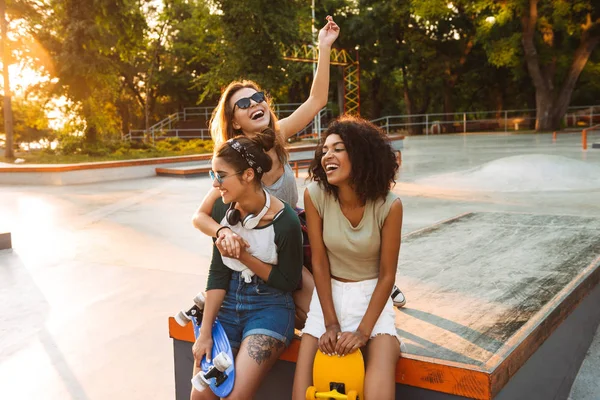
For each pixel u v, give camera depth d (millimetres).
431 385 2295
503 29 30266
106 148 21891
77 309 4535
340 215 2422
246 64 26766
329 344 2291
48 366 3512
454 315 2887
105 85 22594
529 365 2652
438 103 44250
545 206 8508
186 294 4820
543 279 3498
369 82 41906
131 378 3324
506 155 17156
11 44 21312
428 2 29719
